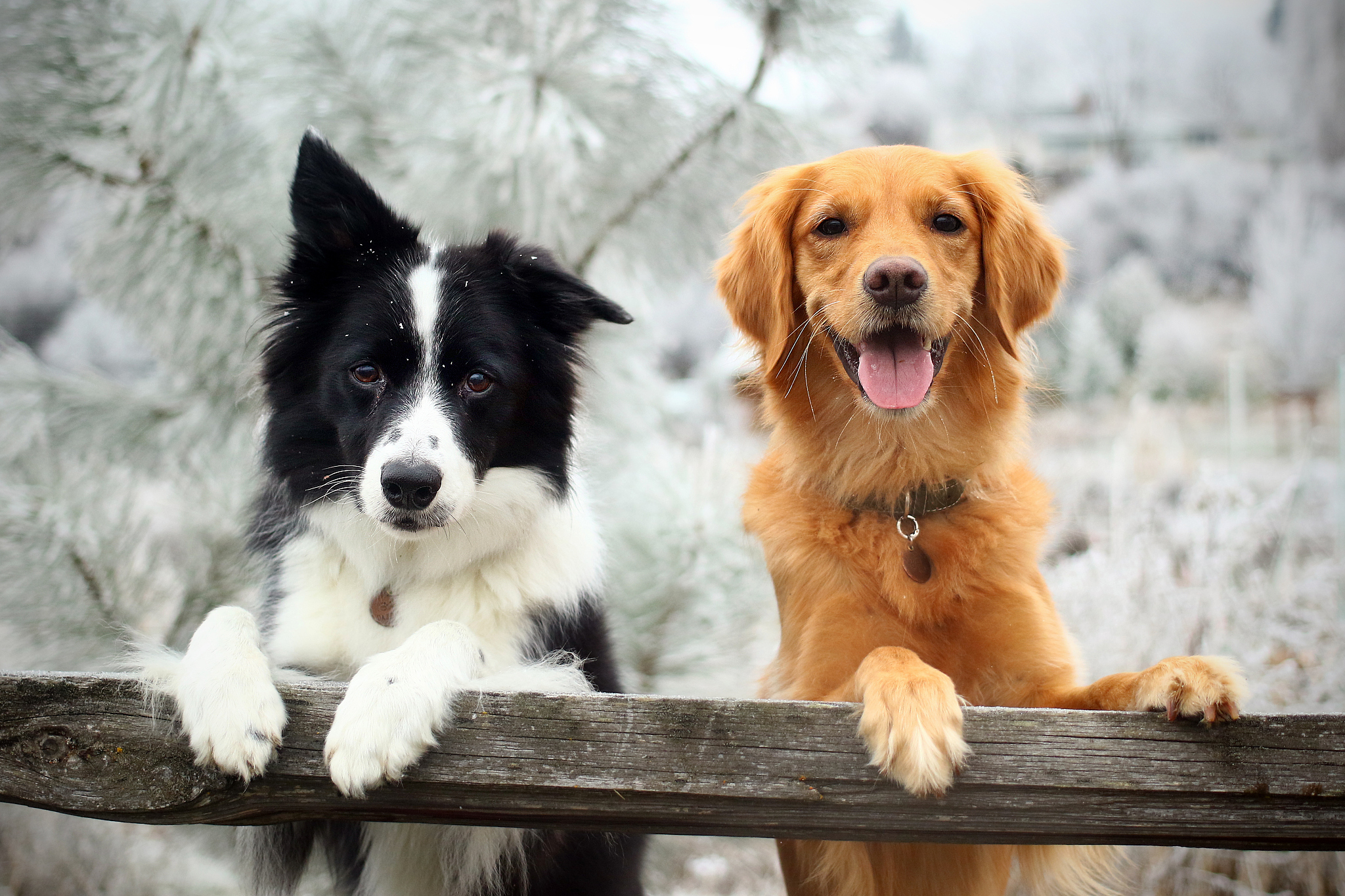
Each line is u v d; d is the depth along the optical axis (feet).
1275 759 5.63
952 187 9.98
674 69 14.58
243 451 13.79
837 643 9.11
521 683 7.47
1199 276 67.56
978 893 8.75
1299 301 51.42
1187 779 5.64
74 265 14.01
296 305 9.42
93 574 12.80
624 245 14.97
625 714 5.82
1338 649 14.55
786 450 10.25
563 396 9.83
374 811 5.88
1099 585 16.14
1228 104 80.33
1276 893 13.06
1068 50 88.07
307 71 14.35
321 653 8.59
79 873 14.52
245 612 6.97
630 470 14.55
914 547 9.38
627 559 13.85
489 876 8.46
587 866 9.52
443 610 8.86
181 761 5.70
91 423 13.35
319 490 8.97
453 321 9.06
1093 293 61.98
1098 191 73.97
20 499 12.54
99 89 13.44
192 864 14.99
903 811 5.77
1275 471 30.76
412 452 8.21
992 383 9.88
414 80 14.51
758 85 15.01
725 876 17.19
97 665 12.33
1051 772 5.72
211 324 13.76
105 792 5.64
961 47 86.58
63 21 13.29
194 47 13.93
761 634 15.83
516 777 5.73
